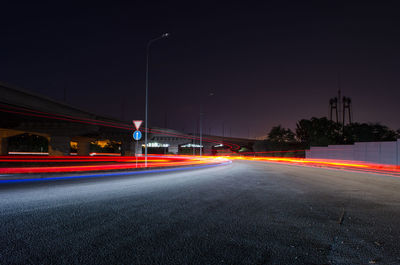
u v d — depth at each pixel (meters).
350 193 9.15
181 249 3.76
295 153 54.59
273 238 4.30
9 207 6.32
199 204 7.00
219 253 3.63
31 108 33.84
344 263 3.36
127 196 8.08
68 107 42.72
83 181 11.95
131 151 69.94
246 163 37.75
